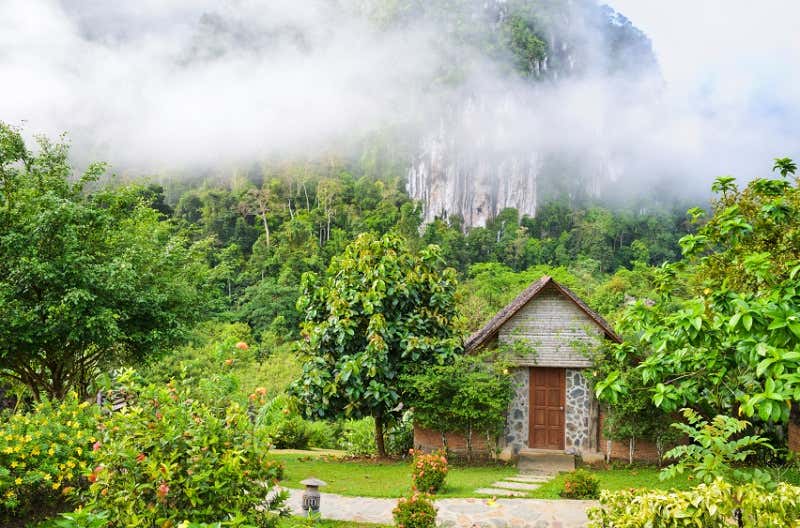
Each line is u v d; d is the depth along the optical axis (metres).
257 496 6.11
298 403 16.52
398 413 18.17
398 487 12.87
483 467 16.17
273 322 49.44
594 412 17.03
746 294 7.23
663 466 15.91
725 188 11.53
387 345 16.28
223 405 6.82
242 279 65.62
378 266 16.73
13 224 13.84
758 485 5.29
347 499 11.66
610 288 47.25
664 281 9.97
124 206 18.59
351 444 21.81
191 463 5.83
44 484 8.75
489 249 109.88
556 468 15.82
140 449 5.89
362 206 119.12
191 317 17.42
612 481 13.73
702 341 6.68
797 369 5.29
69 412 9.89
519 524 9.68
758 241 10.44
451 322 18.27
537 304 17.56
